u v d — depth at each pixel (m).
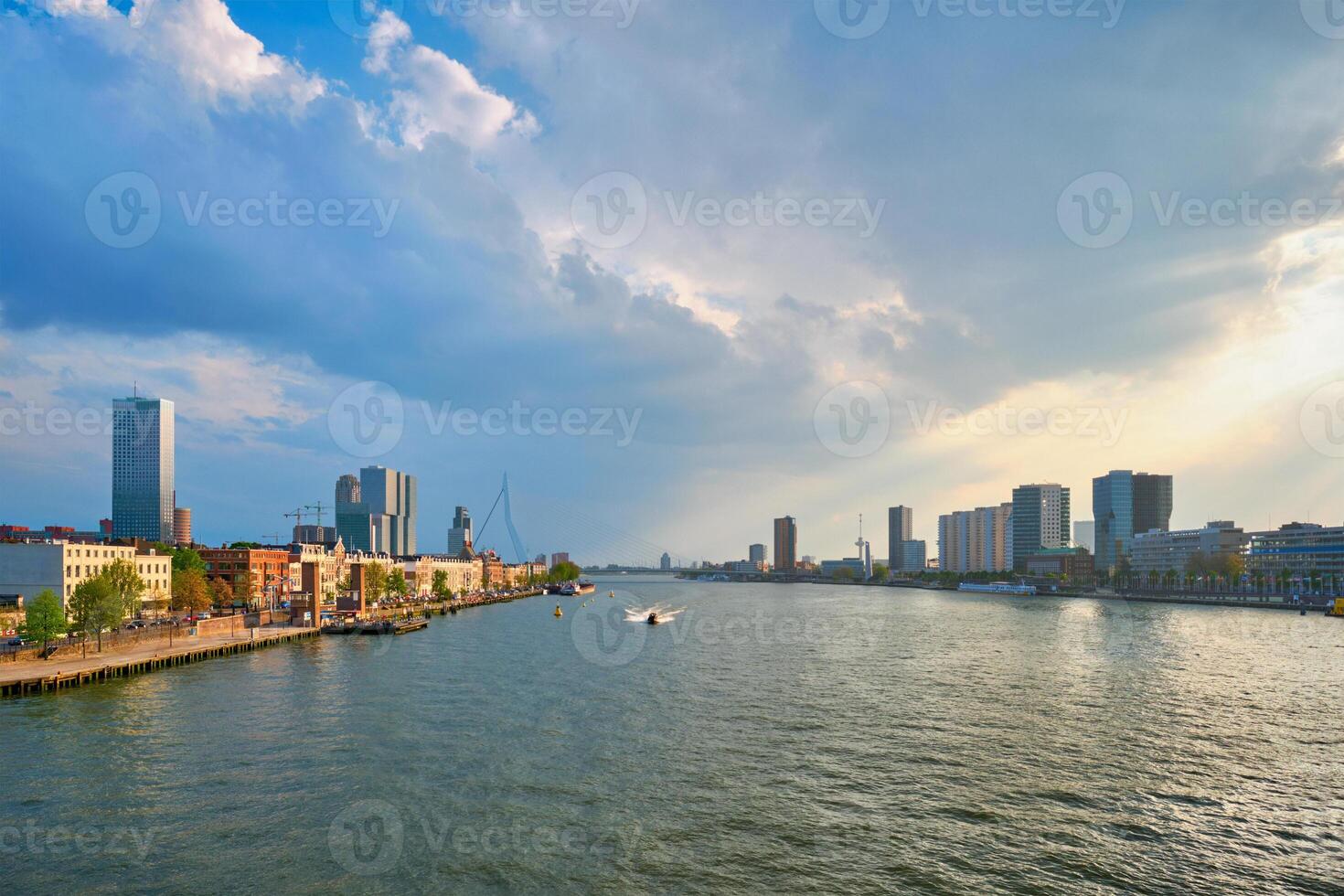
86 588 124.69
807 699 98.12
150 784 64.25
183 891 46.75
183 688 105.19
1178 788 63.88
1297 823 57.03
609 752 73.31
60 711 90.31
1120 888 47.56
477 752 73.56
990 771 68.12
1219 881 48.38
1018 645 159.75
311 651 148.75
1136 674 119.69
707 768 68.62
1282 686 109.44
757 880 48.31
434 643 164.00
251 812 58.28
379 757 71.62
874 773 67.19
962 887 47.56
